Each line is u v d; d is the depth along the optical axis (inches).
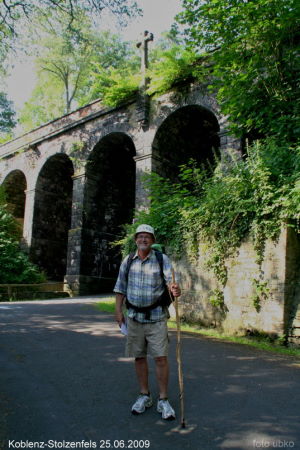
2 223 844.0
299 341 272.4
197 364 209.5
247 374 191.9
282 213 286.5
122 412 143.7
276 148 326.3
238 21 360.5
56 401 155.0
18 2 518.6
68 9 546.3
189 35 397.4
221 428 130.3
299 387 172.7
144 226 146.9
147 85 645.9
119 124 706.2
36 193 877.2
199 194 406.6
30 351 235.6
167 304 144.4
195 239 357.7
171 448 117.3
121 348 244.7
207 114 627.5
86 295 729.0
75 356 224.2
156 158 644.1
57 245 909.2
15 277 730.2
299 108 354.6
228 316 319.0
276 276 290.0
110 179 816.9
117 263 812.6
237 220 324.5
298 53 376.5
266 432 127.6
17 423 134.6
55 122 851.4
